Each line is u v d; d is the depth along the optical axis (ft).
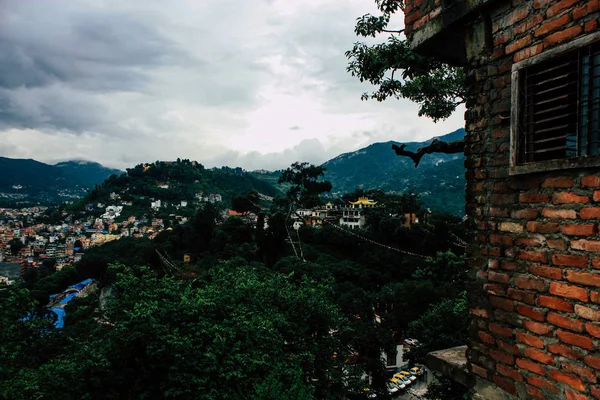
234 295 38.88
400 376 100.73
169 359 29.71
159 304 33.99
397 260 159.74
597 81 7.63
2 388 26.07
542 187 8.50
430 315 57.36
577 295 7.64
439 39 11.51
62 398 27.02
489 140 9.96
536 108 8.85
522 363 8.75
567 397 7.75
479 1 9.68
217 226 201.77
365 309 108.47
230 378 29.14
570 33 7.96
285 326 39.14
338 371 44.39
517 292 8.94
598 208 7.34
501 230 9.46
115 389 29.04
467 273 10.41
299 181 181.16
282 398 24.59
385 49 16.24
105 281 179.01
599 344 7.20
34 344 34.86
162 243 192.24
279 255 162.71
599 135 7.60
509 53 9.38
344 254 174.91
